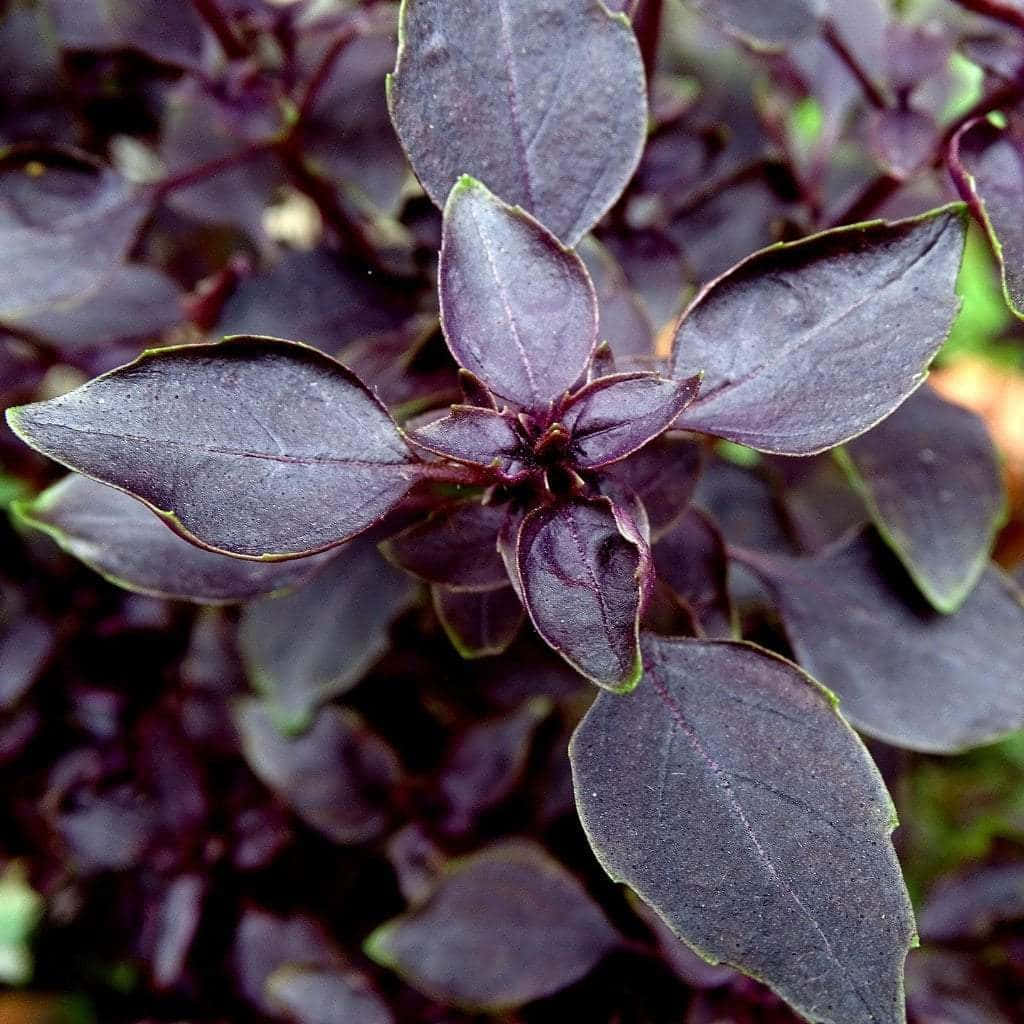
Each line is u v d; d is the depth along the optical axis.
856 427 0.26
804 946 0.25
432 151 0.27
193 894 0.35
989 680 0.30
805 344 0.26
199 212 0.36
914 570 0.30
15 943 0.46
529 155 0.27
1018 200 0.27
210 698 0.36
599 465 0.26
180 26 0.33
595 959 0.31
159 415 0.25
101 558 0.28
